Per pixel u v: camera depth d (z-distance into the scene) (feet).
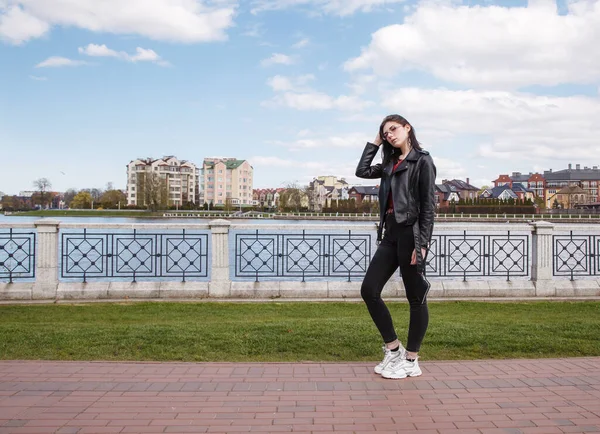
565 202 503.20
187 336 20.70
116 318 27.53
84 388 14.39
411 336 15.71
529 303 32.71
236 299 33.14
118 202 467.11
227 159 561.84
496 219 284.61
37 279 32.81
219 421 12.05
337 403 13.29
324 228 36.11
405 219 15.12
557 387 14.61
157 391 14.16
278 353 18.62
